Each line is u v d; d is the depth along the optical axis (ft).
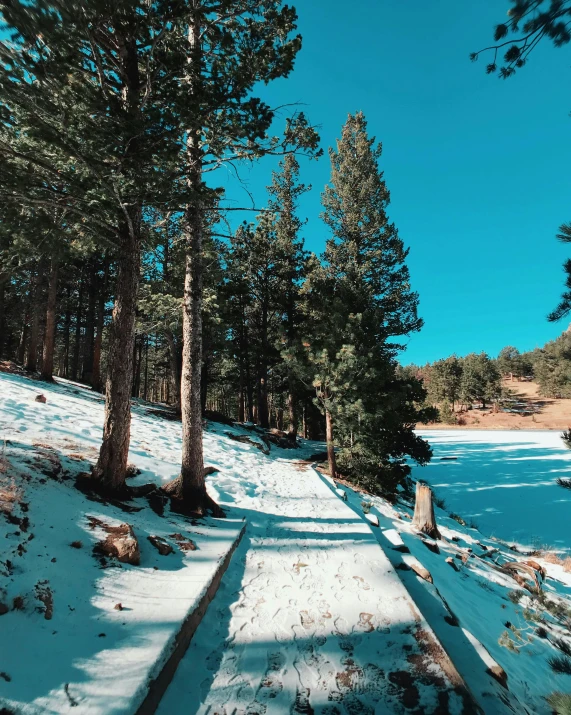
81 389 59.41
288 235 78.59
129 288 20.56
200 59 17.37
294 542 20.74
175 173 17.33
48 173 16.56
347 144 78.69
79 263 61.21
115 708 8.19
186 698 9.71
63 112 13.79
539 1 9.94
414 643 12.07
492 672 12.17
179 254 27.63
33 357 63.21
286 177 77.77
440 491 64.54
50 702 7.99
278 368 76.07
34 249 17.57
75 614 10.90
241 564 17.71
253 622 13.19
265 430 76.13
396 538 23.17
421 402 53.11
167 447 35.83
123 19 13.82
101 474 20.13
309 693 10.00
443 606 15.72
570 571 34.32
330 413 45.06
